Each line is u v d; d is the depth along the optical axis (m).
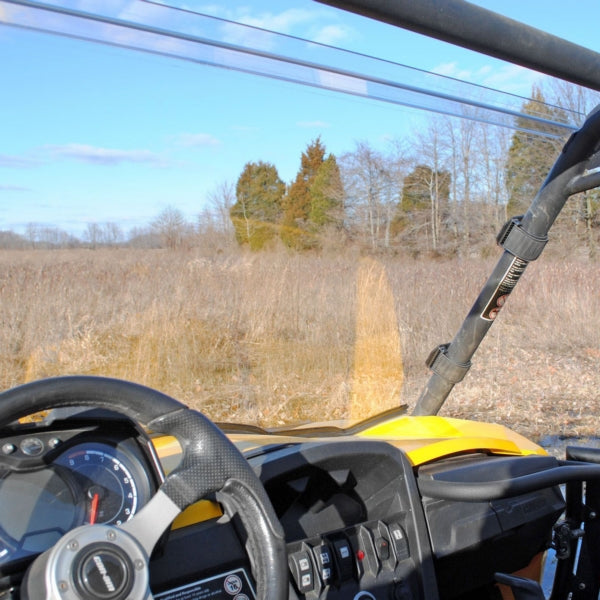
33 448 1.30
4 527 1.26
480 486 1.88
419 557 1.85
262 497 1.35
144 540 1.26
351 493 1.93
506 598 2.18
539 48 1.16
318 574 1.71
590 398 6.27
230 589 1.52
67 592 1.14
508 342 7.60
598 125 1.89
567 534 2.22
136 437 1.42
